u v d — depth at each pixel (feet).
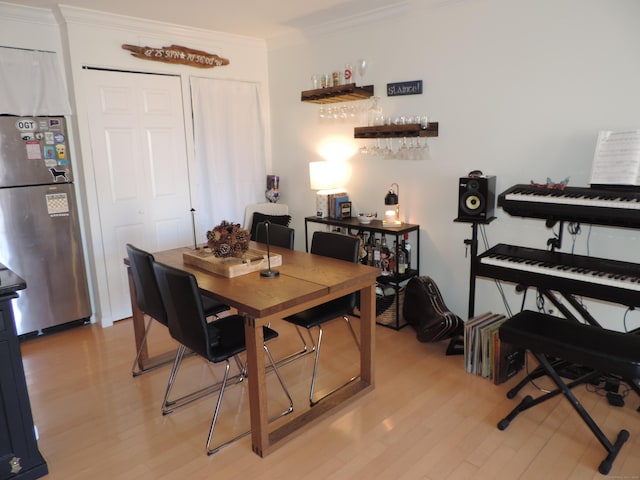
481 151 10.50
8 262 10.99
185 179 13.47
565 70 9.07
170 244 13.41
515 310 10.59
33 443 6.54
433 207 11.57
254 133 14.88
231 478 6.54
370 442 7.22
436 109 11.10
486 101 10.24
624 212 7.50
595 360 6.59
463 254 11.23
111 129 11.84
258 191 15.26
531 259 8.77
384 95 12.07
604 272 7.84
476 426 7.57
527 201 8.53
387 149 12.10
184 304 6.83
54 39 11.10
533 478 6.38
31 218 11.17
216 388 8.99
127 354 10.50
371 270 8.21
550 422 7.61
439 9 10.63
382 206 12.67
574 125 9.12
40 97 10.92
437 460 6.78
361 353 8.66
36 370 9.80
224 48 13.83
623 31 8.31
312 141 14.19
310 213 14.82
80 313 12.25
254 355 6.61
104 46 11.47
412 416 7.86
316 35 13.19
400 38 11.46
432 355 10.13
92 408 8.34
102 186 11.85
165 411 8.16
